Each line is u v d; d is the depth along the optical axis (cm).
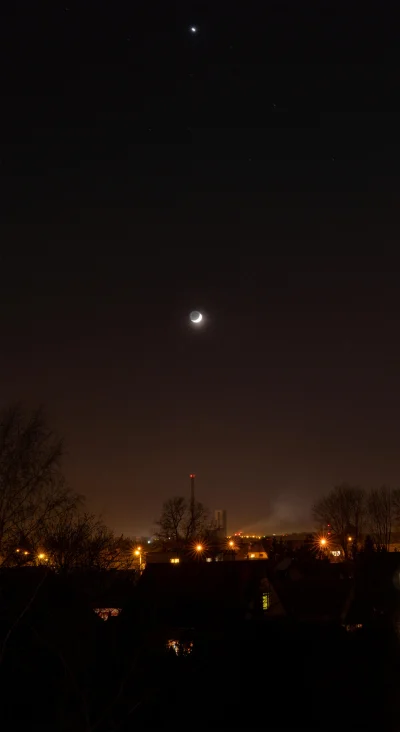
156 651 2155
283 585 3359
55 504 2392
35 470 2362
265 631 2134
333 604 3162
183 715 1970
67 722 1923
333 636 2088
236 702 1992
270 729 1878
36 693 2034
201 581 3150
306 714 1927
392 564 3509
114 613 2473
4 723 1955
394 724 1841
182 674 2094
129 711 1934
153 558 5488
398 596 2795
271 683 2008
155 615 2236
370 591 2938
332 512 6956
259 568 3319
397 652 2022
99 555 2681
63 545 2517
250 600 3111
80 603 2238
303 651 2062
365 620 2311
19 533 2325
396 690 1936
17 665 2038
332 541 6662
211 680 2050
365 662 2003
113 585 2641
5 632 2083
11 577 2227
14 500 2325
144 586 2620
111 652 2128
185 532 5872
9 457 2339
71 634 2081
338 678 1978
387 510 6938
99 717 1973
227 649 2108
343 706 1930
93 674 2067
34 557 2333
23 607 2111
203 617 2408
